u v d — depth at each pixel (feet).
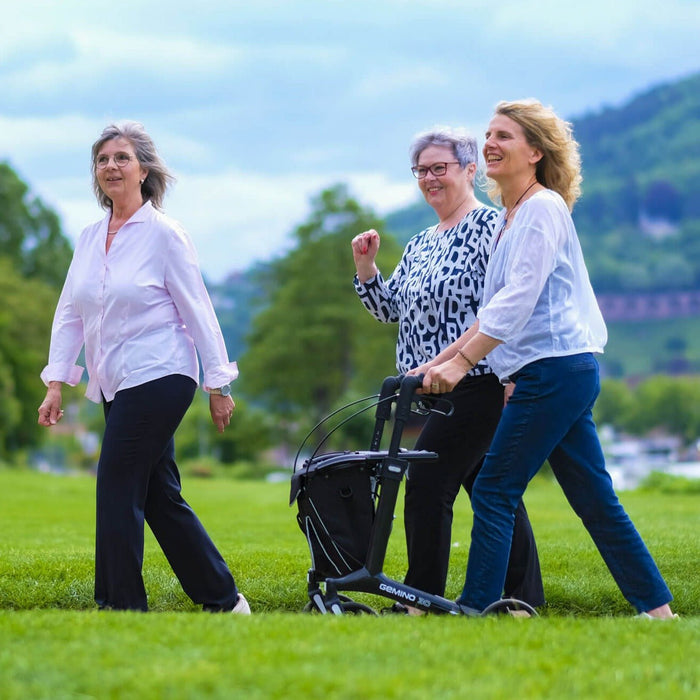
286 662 32.76
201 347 50.52
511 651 35.06
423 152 54.80
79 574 60.34
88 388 52.54
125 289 50.03
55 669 31.73
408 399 45.60
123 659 32.78
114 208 52.26
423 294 53.36
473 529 46.85
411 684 30.58
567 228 46.85
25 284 598.34
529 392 46.21
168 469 51.16
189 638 35.94
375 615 46.52
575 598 56.59
